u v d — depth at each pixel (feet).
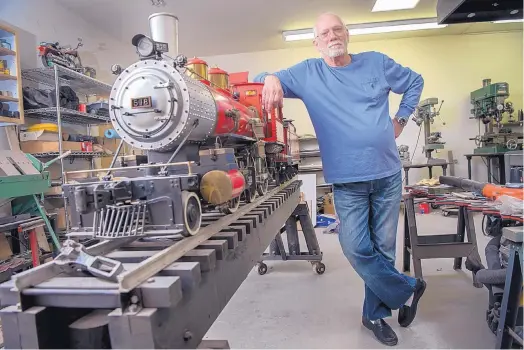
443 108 23.99
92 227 4.38
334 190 7.68
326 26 7.33
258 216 6.34
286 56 24.68
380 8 18.92
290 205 10.57
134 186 4.45
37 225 10.50
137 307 2.84
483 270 7.42
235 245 4.77
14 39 11.39
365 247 7.28
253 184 7.52
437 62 23.86
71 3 16.43
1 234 10.28
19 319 2.95
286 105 24.95
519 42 23.35
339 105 7.29
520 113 21.90
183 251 3.96
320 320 8.40
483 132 23.70
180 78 5.54
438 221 18.75
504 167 20.85
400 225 18.29
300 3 17.81
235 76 12.12
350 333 7.75
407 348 7.09
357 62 7.53
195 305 3.56
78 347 3.13
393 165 7.37
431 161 21.22
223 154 5.53
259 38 22.39
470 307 8.77
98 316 3.34
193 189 4.59
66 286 3.03
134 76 5.55
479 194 8.42
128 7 17.19
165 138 5.53
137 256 3.93
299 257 11.66
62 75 13.80
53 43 13.96
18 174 10.12
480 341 7.20
